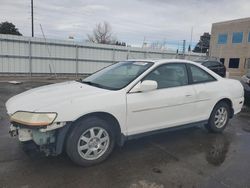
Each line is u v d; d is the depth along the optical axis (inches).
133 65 179.9
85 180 126.7
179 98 173.5
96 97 142.3
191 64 191.2
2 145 165.6
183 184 126.4
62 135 133.2
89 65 814.5
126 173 135.6
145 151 166.2
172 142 185.0
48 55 735.7
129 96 152.4
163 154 162.4
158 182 127.5
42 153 153.9
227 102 210.5
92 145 141.8
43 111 128.4
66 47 763.4
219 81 205.2
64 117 130.6
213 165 148.7
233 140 195.0
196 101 185.0
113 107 145.1
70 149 135.6
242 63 1459.2
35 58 715.4
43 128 127.2
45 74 739.4
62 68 766.5
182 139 192.4
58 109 130.3
